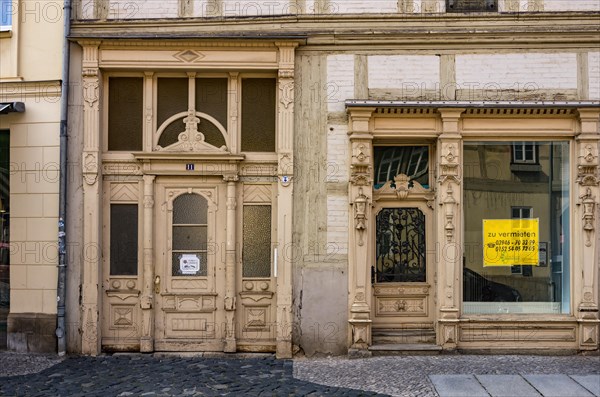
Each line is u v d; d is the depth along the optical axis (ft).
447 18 30.71
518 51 30.76
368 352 30.22
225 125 31.60
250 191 31.40
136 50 30.81
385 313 31.40
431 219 31.58
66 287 30.45
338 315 30.53
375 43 30.81
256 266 31.35
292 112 30.68
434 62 30.86
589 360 29.27
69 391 24.64
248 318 31.19
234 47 30.81
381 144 31.58
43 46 31.07
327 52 30.96
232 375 27.12
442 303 30.42
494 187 31.22
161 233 31.32
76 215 30.60
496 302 31.09
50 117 30.89
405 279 31.60
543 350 30.42
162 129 31.48
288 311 30.40
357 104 29.89
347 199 30.73
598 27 30.42
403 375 26.76
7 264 31.35
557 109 30.19
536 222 31.19
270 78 31.73
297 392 24.54
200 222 31.42
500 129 30.63
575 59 30.66
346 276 30.58
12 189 30.96
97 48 30.68
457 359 29.50
